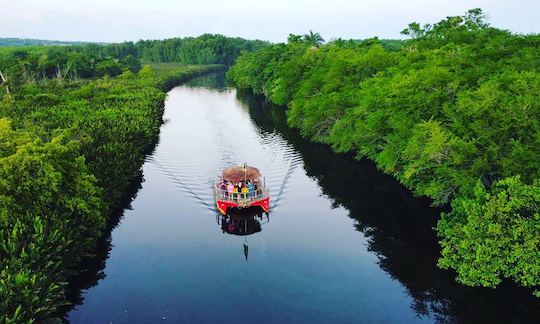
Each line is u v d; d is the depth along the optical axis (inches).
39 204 1035.9
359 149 2025.1
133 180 1685.5
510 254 881.5
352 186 1688.0
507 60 1568.7
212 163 1955.0
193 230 1310.3
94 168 1401.3
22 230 947.3
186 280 1042.7
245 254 1163.9
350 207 1481.3
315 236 1267.2
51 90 3376.0
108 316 913.5
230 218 1381.6
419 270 1080.2
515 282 971.9
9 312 773.3
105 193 1334.9
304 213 1430.9
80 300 968.9
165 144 2289.6
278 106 3656.5
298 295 981.2
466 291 986.1
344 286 1015.0
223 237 1263.5
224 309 931.3
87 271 1082.7
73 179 1115.3
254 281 1036.5
